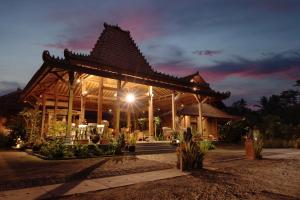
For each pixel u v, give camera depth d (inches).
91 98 868.6
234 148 775.1
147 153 538.9
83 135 563.5
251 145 487.2
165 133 780.0
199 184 259.3
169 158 456.4
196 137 672.4
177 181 272.4
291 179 293.3
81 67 502.6
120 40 766.5
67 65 483.2
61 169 331.0
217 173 325.4
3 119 961.5
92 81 720.3
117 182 262.1
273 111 2716.5
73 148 458.0
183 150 352.2
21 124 847.7
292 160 470.3
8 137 865.5
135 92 826.8
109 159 432.5
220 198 211.5
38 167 346.0
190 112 1033.5
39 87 690.2
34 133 737.0
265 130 1143.0
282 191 237.9
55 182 258.1
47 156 440.5
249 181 279.9
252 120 1392.7
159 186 248.2
